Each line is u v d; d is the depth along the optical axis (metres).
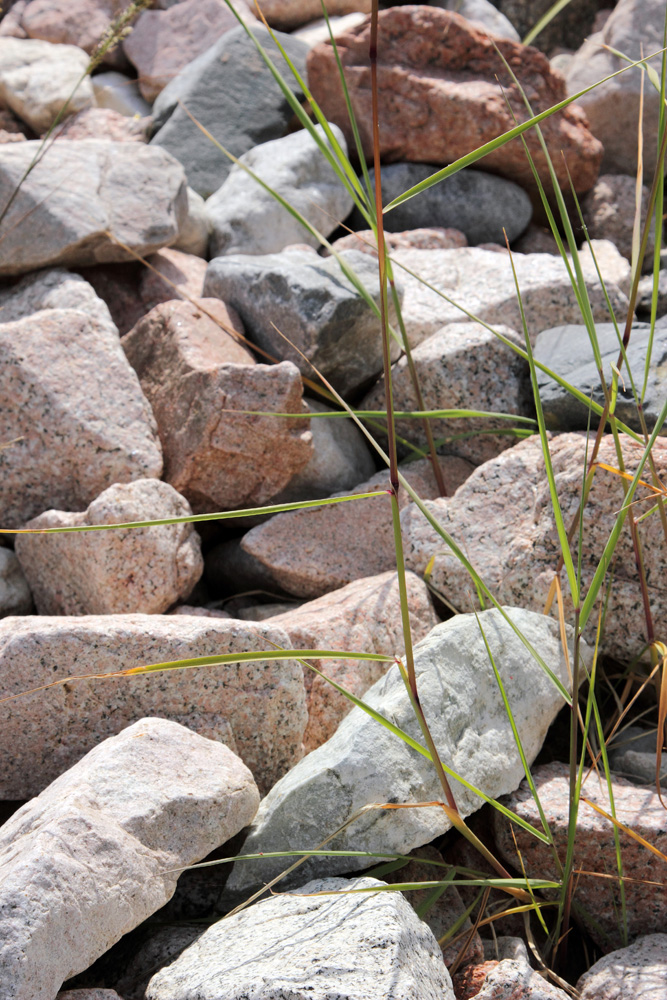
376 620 2.38
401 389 3.06
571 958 2.01
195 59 4.72
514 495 2.55
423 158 4.19
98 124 4.63
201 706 2.05
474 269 3.50
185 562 2.62
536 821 1.96
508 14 5.63
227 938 1.67
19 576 2.78
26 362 2.75
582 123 4.36
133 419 2.82
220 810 1.79
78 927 1.52
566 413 2.68
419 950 1.57
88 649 1.97
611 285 3.30
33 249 3.26
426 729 1.60
